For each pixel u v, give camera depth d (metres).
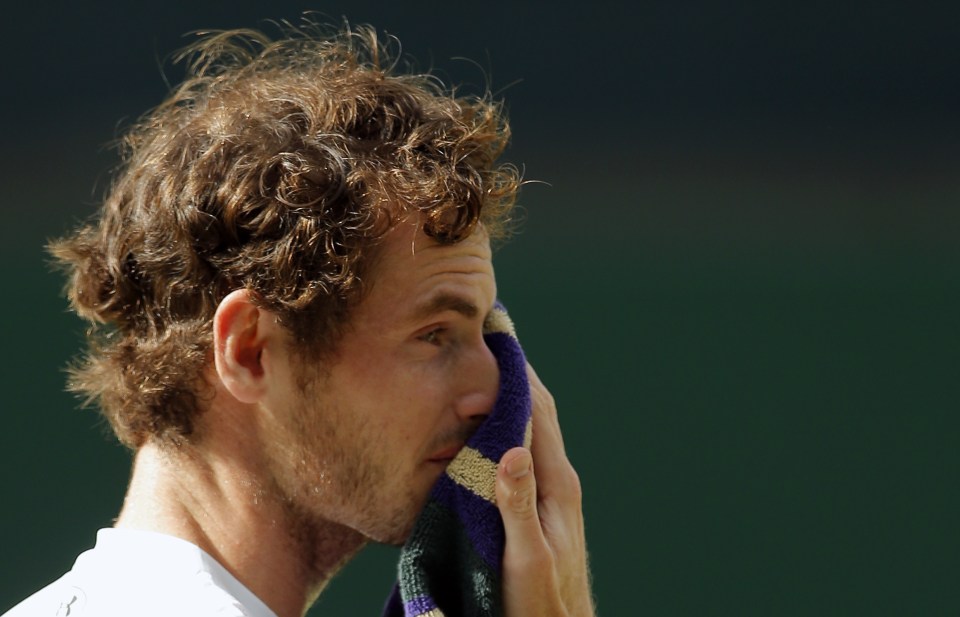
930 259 45.94
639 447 30.16
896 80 51.66
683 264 45.44
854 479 28.94
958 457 29.92
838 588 24.48
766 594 24.16
